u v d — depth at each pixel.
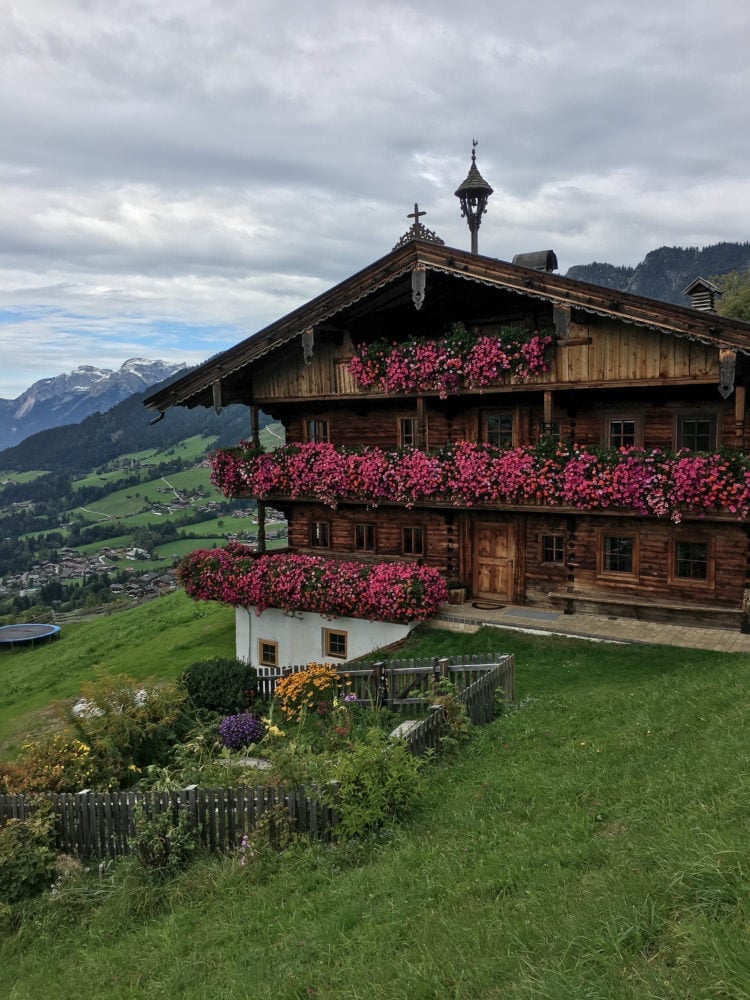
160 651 26.66
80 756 12.73
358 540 22.53
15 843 10.49
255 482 21.48
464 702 11.88
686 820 6.09
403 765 9.16
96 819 10.82
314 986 5.63
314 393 20.92
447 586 20.55
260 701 16.62
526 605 20.14
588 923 4.81
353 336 20.47
